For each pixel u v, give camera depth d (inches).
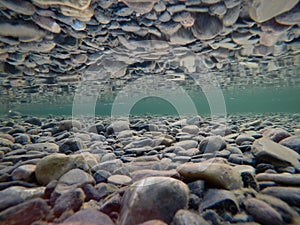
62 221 10.9
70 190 12.8
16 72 44.5
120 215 11.4
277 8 21.6
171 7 21.7
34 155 20.1
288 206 11.4
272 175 14.2
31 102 114.7
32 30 25.0
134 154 23.4
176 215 10.8
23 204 11.4
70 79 54.1
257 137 26.6
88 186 13.7
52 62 38.5
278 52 39.0
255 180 13.6
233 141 26.1
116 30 26.3
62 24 24.2
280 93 175.8
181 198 11.9
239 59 42.8
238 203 11.8
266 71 65.4
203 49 34.3
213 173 13.3
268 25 25.4
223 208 11.4
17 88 66.2
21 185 14.5
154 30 26.5
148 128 42.3
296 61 49.8
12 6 20.3
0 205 12.0
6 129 36.7
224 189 12.8
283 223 10.6
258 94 176.7
